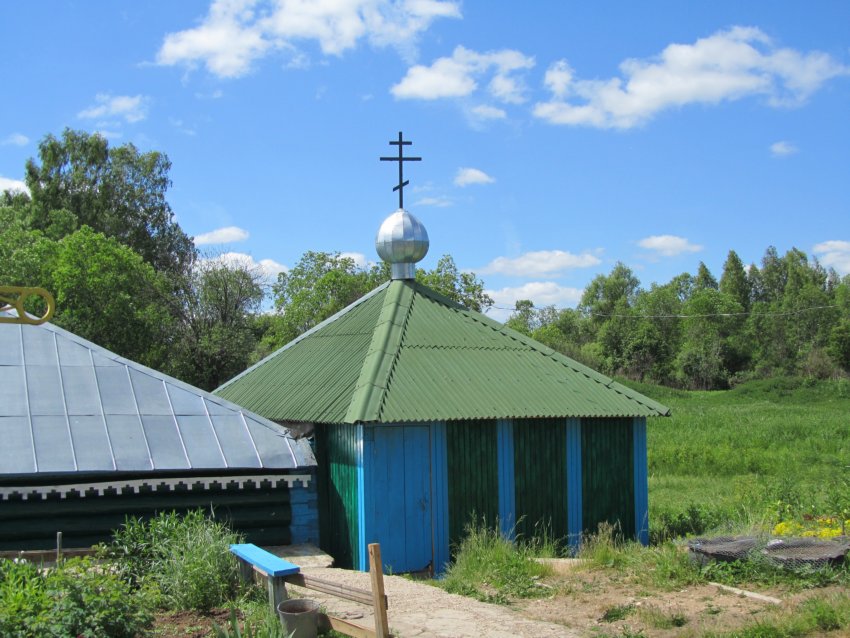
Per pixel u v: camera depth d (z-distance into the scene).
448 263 39.81
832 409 48.84
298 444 12.64
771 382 61.16
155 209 58.25
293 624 6.93
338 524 13.09
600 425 14.20
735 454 26.89
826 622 7.41
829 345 70.94
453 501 12.96
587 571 10.68
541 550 12.95
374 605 6.58
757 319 77.75
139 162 58.47
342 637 7.21
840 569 9.23
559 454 13.82
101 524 11.05
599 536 12.63
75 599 6.62
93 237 37.88
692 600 8.88
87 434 11.49
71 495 10.95
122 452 11.39
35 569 7.62
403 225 15.74
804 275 86.81
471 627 7.76
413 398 12.77
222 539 8.69
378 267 39.81
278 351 17.30
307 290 38.59
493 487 13.27
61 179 55.00
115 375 12.59
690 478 24.34
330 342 15.57
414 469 12.75
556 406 13.58
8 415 11.41
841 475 19.58
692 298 83.31
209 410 12.56
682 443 30.28
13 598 6.36
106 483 11.06
